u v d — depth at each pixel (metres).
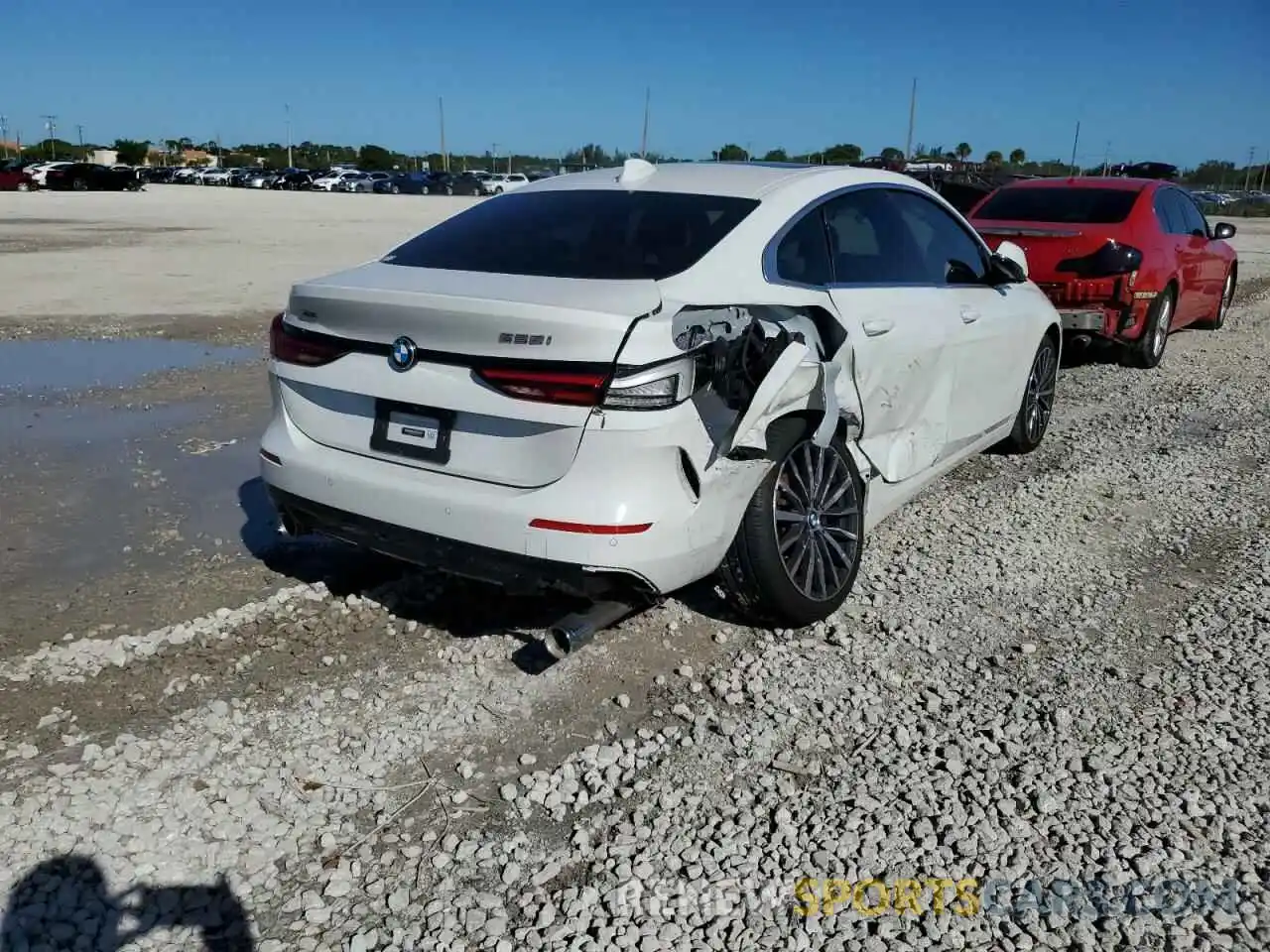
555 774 3.32
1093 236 9.21
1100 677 3.99
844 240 4.62
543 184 4.78
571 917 2.74
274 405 4.17
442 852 2.97
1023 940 2.71
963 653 4.16
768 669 3.97
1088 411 8.35
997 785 3.32
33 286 14.84
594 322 3.34
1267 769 3.44
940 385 5.15
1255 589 4.83
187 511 5.53
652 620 4.33
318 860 2.93
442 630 4.23
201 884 2.82
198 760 3.34
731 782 3.30
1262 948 2.70
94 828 3.01
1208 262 11.68
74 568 4.75
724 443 3.63
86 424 7.21
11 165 51.91
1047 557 5.16
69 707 3.62
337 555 4.95
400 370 3.68
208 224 29.28
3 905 2.71
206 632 4.16
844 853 3.00
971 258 5.77
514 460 3.52
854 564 4.45
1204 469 6.70
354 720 3.59
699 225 4.11
